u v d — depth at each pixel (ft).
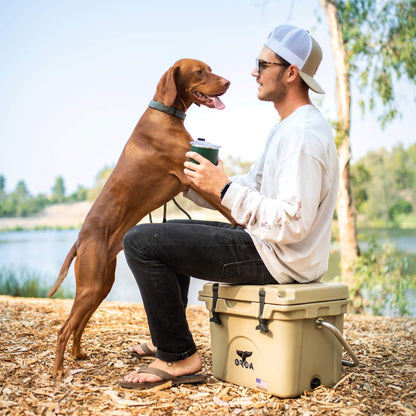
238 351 7.77
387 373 8.84
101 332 11.74
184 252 7.37
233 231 7.65
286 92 7.95
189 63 9.39
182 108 9.68
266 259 7.38
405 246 29.53
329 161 7.36
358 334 12.69
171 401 7.25
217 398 7.36
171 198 9.52
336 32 24.94
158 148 9.19
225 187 7.18
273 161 7.52
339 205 24.34
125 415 6.79
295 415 6.82
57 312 14.40
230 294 7.76
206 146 7.41
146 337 11.31
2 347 10.03
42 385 7.91
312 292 7.30
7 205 63.16
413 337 12.15
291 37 7.75
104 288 9.25
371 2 24.58
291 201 6.89
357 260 23.40
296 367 7.26
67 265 8.92
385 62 24.79
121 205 9.16
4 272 26.02
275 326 7.22
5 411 6.91
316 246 7.48
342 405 7.08
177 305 7.58
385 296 22.26
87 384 7.97
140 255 7.39
